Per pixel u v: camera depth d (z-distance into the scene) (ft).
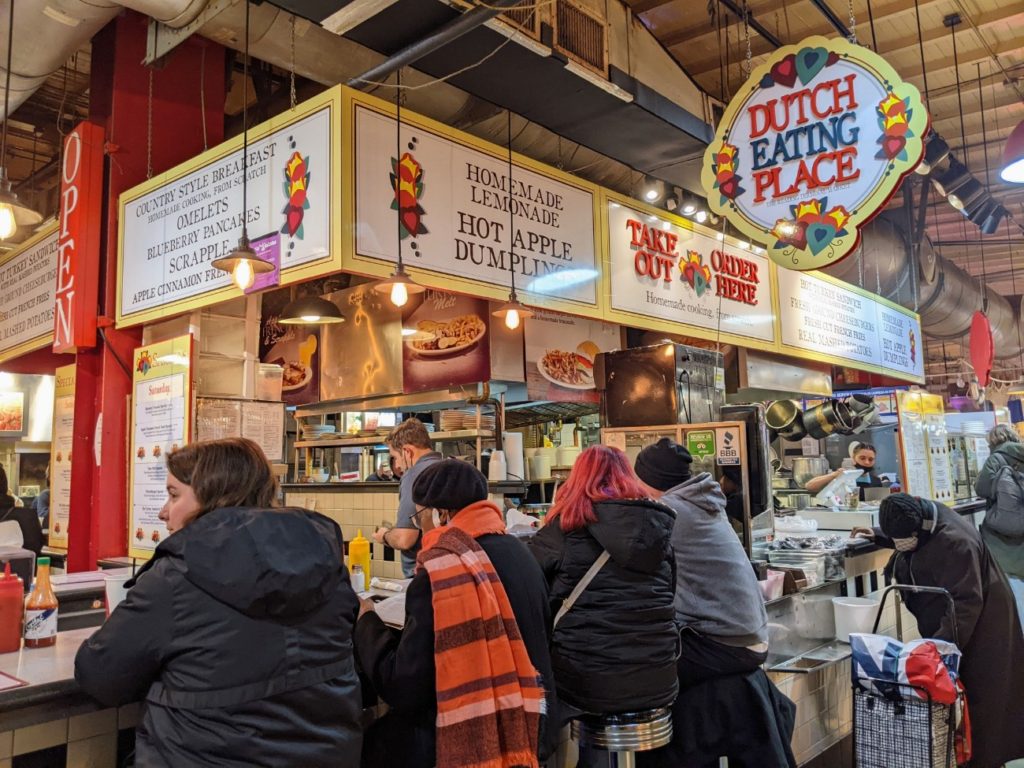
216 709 4.98
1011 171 14.93
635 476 8.84
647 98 16.62
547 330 19.33
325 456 22.86
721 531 9.01
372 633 6.86
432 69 14.62
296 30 13.88
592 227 15.87
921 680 9.84
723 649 8.70
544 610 7.06
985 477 17.76
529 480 19.66
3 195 11.06
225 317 15.62
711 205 14.21
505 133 18.01
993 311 40.57
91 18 13.21
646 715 7.64
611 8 16.08
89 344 15.34
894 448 21.99
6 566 7.18
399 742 6.78
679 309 18.17
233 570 5.05
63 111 23.50
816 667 11.05
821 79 13.10
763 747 8.50
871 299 27.35
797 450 24.90
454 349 17.93
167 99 16.29
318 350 20.77
